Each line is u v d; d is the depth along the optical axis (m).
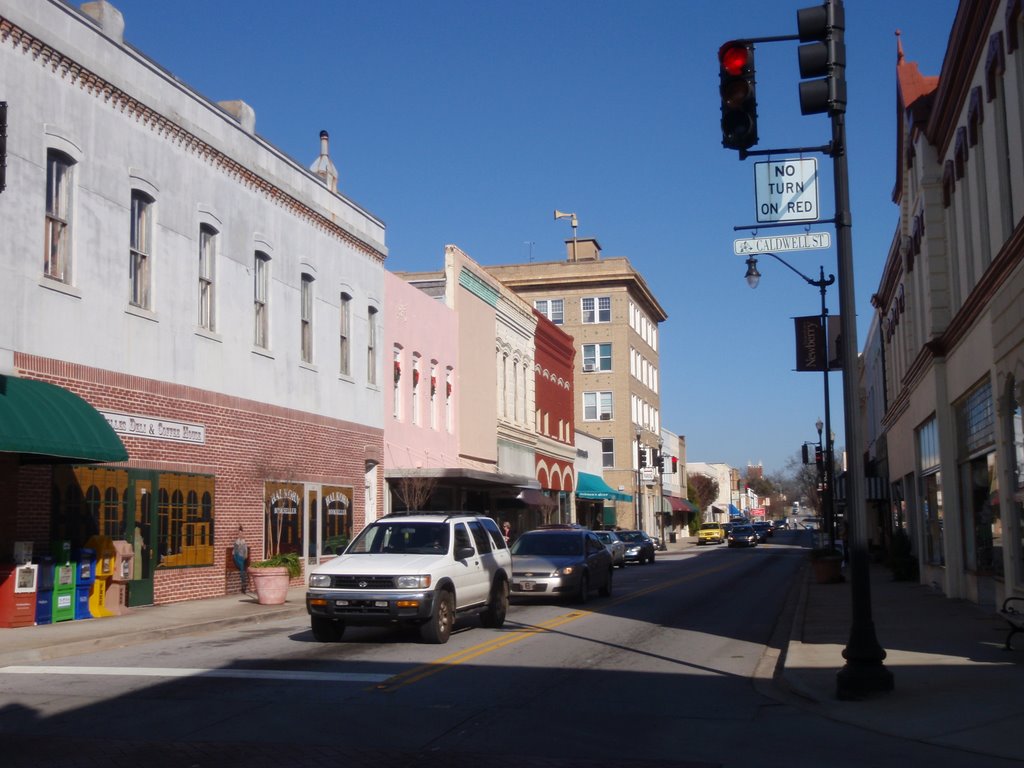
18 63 17.62
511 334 48.06
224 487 23.88
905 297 29.08
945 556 23.27
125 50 20.78
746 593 27.62
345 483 30.30
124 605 19.84
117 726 9.57
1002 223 16.59
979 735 9.12
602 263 74.25
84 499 19.09
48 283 18.08
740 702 11.20
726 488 144.75
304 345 28.55
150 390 21.08
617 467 72.88
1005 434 17.25
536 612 21.66
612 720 10.12
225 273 24.30
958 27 18.27
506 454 46.50
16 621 16.92
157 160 21.69
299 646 15.59
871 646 11.09
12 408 15.54
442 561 16.22
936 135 22.47
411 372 35.91
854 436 11.30
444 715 10.17
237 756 8.38
